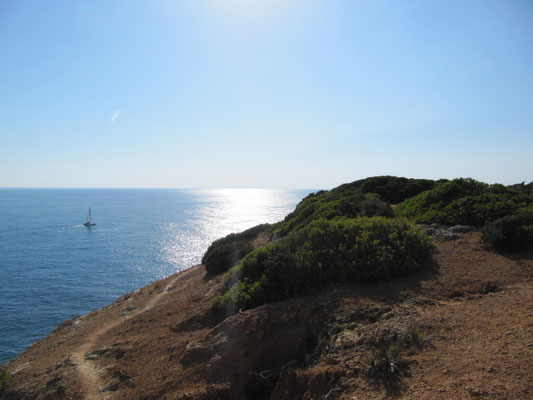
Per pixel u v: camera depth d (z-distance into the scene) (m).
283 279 10.03
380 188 25.97
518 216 10.23
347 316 7.86
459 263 9.49
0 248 65.56
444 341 5.84
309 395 6.28
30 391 9.99
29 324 31.16
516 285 7.65
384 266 9.29
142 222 109.94
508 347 5.19
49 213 145.12
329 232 11.63
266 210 157.62
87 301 36.94
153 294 19.59
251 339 8.68
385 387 5.23
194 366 8.45
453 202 14.20
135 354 10.35
